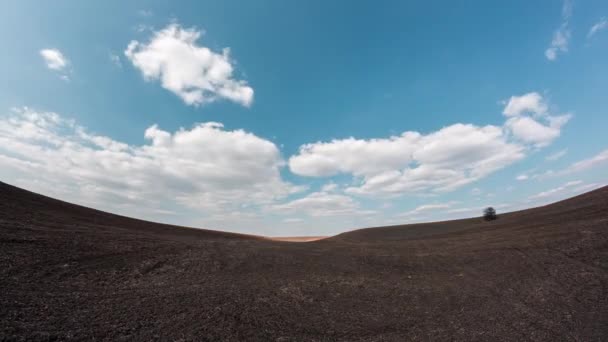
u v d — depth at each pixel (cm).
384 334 1289
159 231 4400
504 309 1598
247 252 2920
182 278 1909
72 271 1677
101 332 965
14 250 1744
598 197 4781
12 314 959
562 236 2869
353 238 7269
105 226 3519
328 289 1922
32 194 4184
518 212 6788
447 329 1352
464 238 4047
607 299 1634
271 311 1440
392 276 2328
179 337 1023
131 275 1827
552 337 1256
